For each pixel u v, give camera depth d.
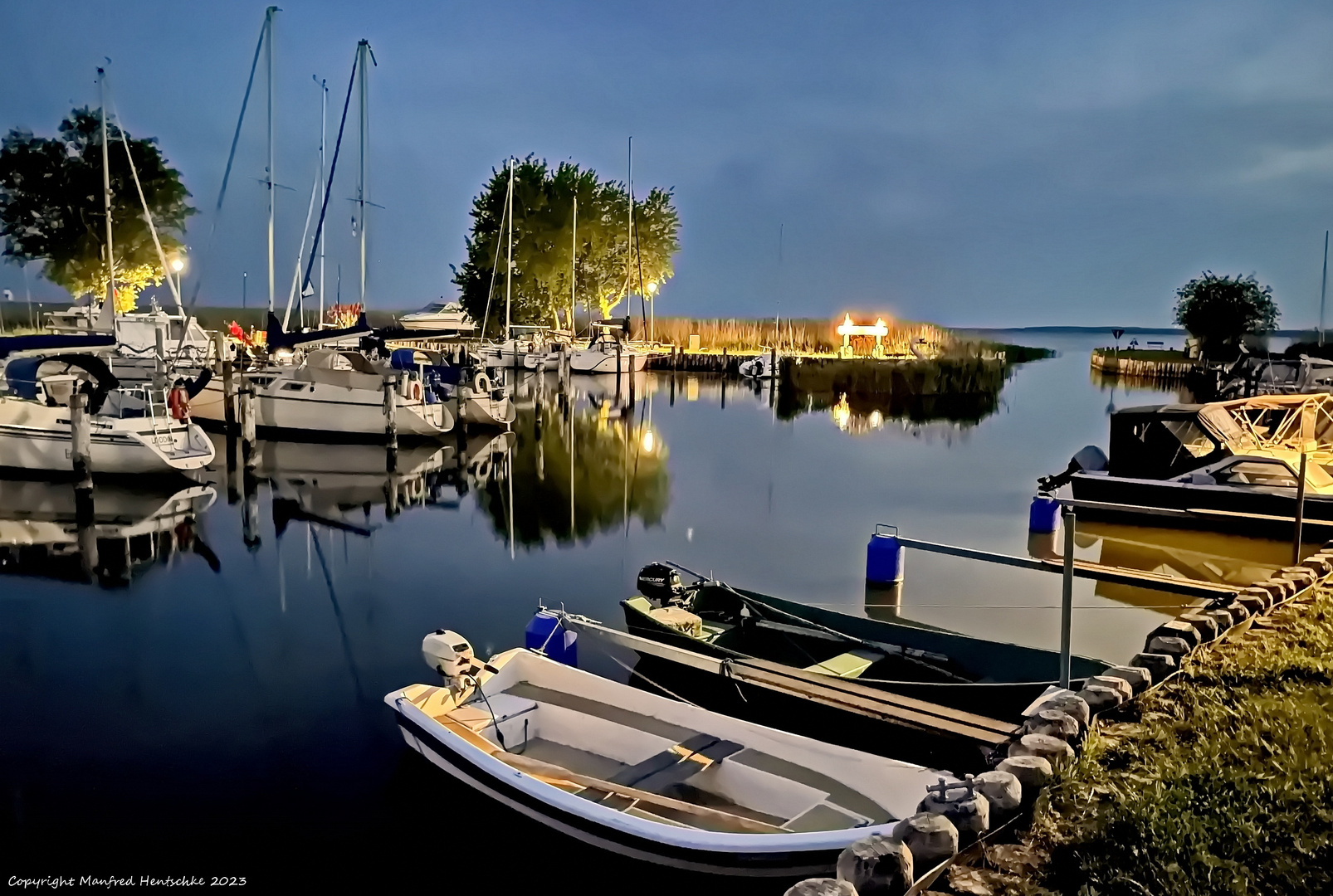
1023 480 23.58
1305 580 9.08
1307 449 16.47
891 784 5.84
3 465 18.27
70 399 16.62
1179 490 15.41
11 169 45.00
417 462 23.92
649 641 8.27
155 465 18.09
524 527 17.17
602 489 21.45
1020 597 12.59
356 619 11.41
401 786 7.04
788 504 20.00
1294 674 6.72
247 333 42.75
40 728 8.09
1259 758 5.31
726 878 5.18
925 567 14.27
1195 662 7.03
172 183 48.28
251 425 22.38
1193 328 53.41
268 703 8.73
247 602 12.11
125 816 6.61
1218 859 4.16
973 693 7.54
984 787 4.64
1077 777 5.07
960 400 45.84
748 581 13.48
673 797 6.25
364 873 5.96
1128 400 46.53
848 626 9.33
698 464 25.78
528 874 5.93
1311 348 44.53
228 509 18.03
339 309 43.59
